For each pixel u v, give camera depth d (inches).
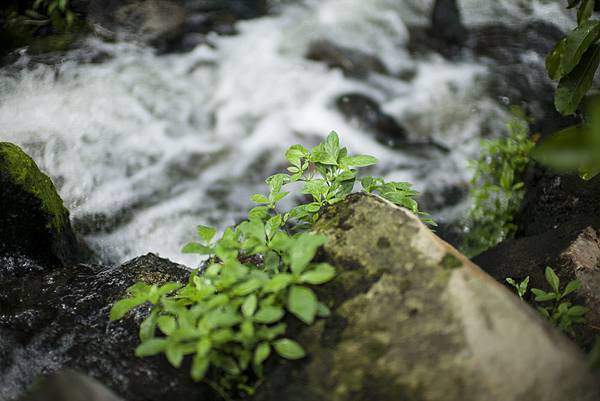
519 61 62.7
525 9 66.7
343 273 28.6
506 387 26.0
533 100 58.6
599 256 35.6
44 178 39.6
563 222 41.1
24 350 31.0
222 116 58.9
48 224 38.4
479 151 54.7
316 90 61.6
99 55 61.0
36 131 53.1
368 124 58.8
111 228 48.8
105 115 55.7
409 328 27.1
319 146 32.8
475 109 58.5
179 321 27.8
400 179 53.6
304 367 27.2
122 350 30.6
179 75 61.4
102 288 34.3
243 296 28.3
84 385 27.2
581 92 32.7
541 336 26.9
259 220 29.6
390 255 28.6
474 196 50.2
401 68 63.5
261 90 61.4
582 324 31.6
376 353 26.9
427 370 26.4
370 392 26.4
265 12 69.0
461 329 26.8
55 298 33.7
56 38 61.5
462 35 65.6
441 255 28.3
